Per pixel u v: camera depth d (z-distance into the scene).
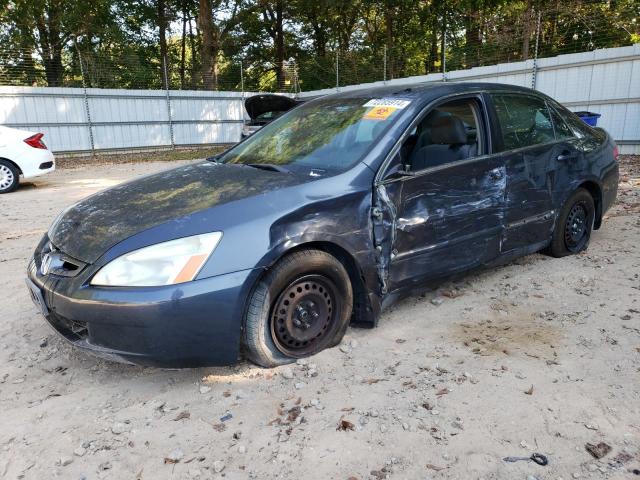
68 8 24.69
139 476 2.19
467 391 2.71
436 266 3.52
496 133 3.87
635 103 12.13
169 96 21.84
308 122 3.94
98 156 19.52
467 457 2.24
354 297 3.28
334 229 2.96
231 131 23.91
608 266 4.49
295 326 2.97
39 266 3.01
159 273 2.55
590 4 16.69
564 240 4.67
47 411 2.66
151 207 2.94
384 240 3.18
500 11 20.66
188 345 2.60
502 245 3.96
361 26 33.16
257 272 2.69
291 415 2.56
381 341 3.28
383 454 2.27
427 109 3.52
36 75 22.14
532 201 4.14
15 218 7.59
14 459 2.32
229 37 30.48
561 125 4.57
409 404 2.62
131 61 23.92
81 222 2.98
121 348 2.57
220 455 2.30
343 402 2.65
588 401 2.60
